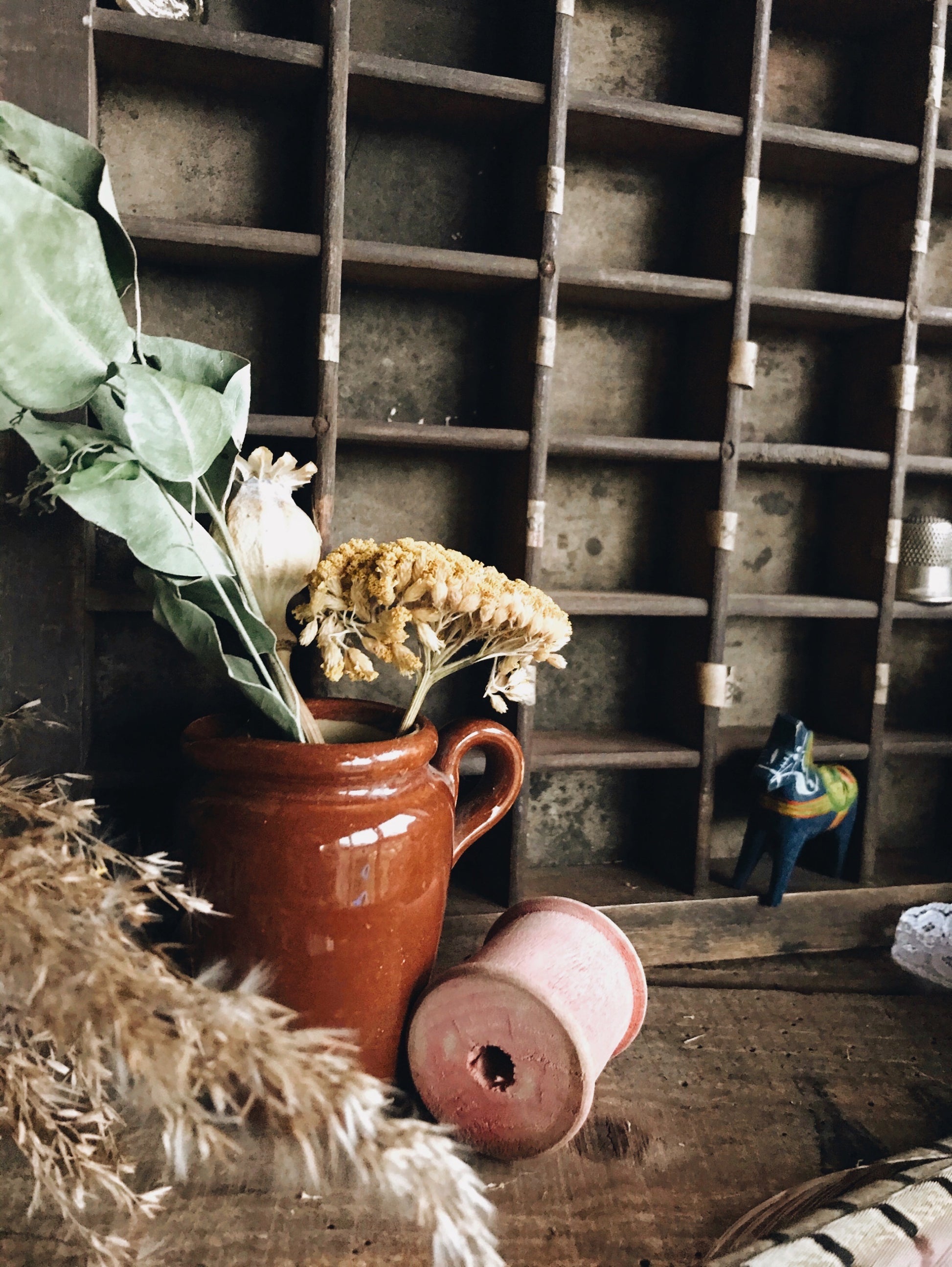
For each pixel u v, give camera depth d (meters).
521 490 1.47
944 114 1.77
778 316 1.68
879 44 1.73
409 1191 0.60
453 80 1.35
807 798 1.55
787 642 1.87
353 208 1.54
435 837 1.05
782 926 1.62
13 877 0.64
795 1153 1.08
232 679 0.98
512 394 1.53
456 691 1.67
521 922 1.15
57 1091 0.86
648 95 1.67
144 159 1.44
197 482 0.96
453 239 1.59
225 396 0.99
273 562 1.11
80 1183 0.72
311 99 1.44
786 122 1.75
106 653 1.48
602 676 1.78
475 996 1.00
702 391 1.64
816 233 1.79
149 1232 0.90
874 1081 1.24
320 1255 0.88
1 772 0.87
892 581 1.66
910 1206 0.85
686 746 1.62
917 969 1.59
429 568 1.02
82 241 0.73
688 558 1.67
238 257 1.38
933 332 1.75
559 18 1.38
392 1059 1.07
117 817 1.47
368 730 1.18
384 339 1.58
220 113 1.46
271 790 0.99
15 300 0.71
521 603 1.04
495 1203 0.97
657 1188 1.01
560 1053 0.97
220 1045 0.61
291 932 0.98
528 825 1.75
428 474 1.63
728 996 1.47
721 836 1.85
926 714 1.96
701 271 1.65
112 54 1.30
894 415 1.65
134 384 0.83
